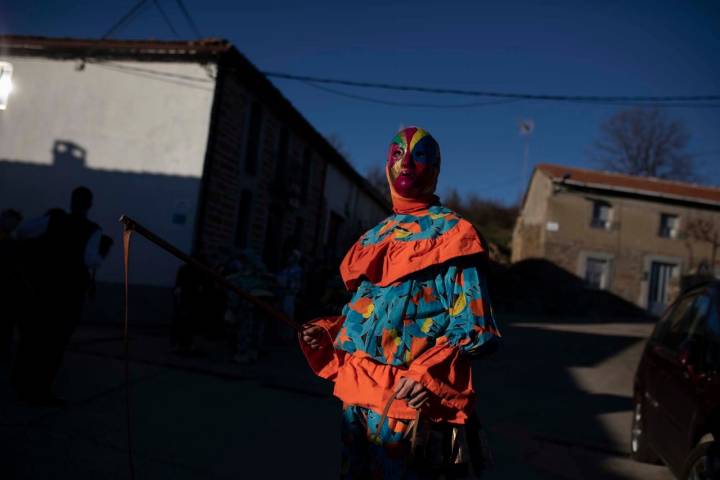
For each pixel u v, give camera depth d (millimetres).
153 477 3521
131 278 11539
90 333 9156
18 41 12156
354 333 2043
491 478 4320
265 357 8703
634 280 25094
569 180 24641
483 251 1917
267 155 14781
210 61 11766
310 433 4863
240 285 8055
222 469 3797
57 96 12211
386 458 1883
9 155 12195
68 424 4277
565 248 24891
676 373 4453
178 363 7184
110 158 11930
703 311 4625
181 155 11719
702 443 3594
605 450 5516
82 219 4770
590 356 11922
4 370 5645
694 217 25688
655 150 46594
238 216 13797
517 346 12555
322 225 20344
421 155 2105
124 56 12031
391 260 2004
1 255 5629
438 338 1929
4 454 3555
